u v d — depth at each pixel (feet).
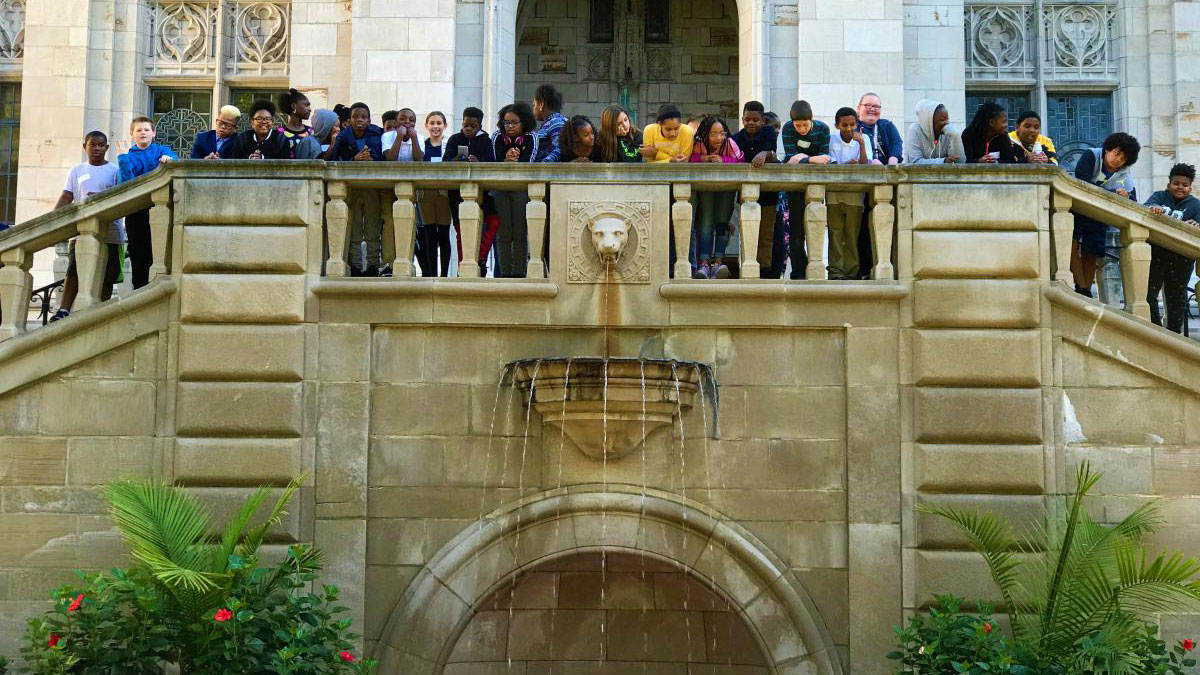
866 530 37.86
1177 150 63.26
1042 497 37.76
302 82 62.59
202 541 36.81
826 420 38.34
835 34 60.23
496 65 60.95
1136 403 38.14
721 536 37.88
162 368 38.40
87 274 38.96
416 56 60.39
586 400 36.83
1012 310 38.14
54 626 34.47
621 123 40.55
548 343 38.45
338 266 38.60
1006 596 35.81
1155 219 38.81
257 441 38.09
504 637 44.14
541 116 42.98
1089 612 34.24
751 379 38.40
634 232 38.58
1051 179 38.50
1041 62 64.23
